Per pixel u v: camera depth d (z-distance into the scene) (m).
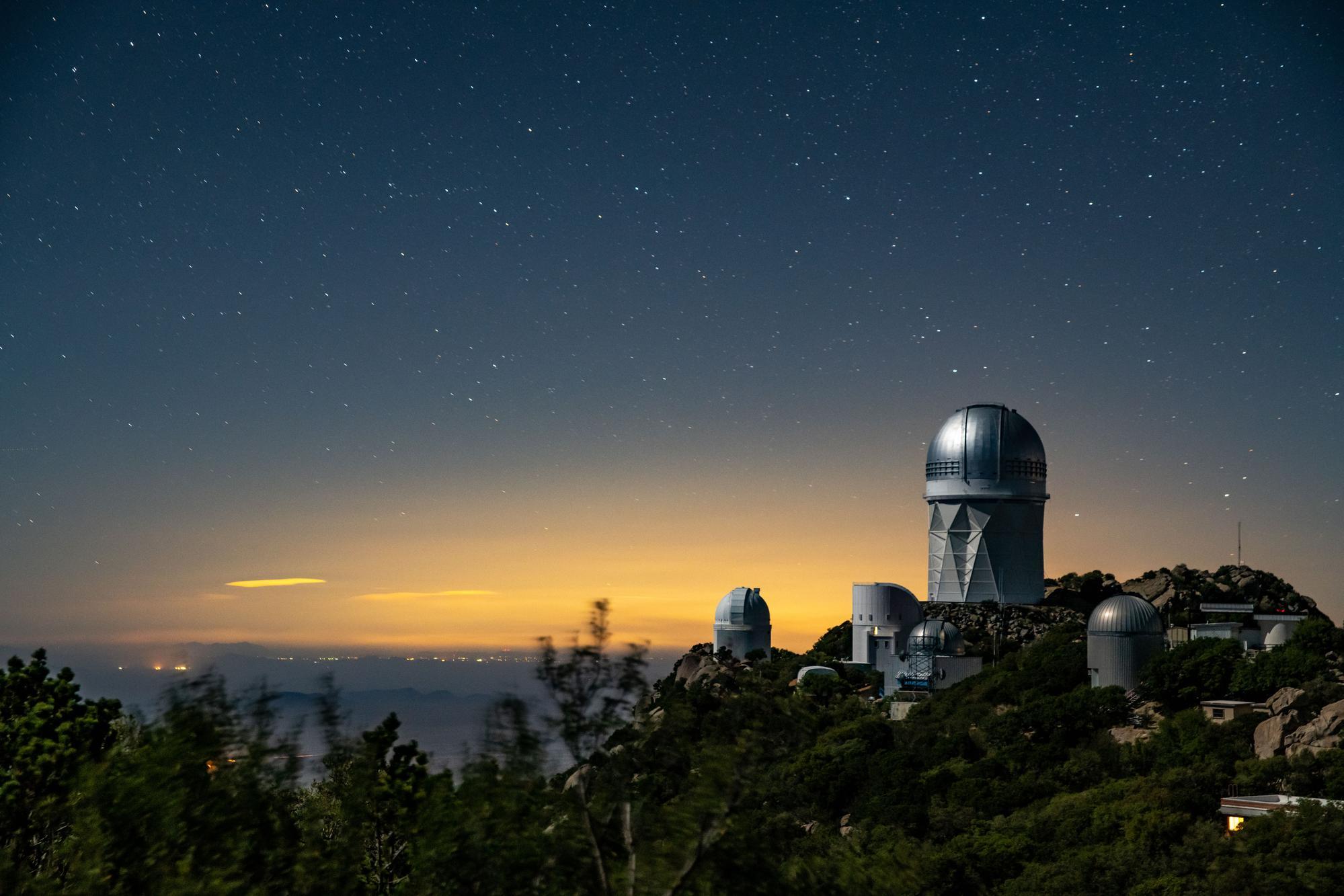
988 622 136.75
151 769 23.56
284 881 23.34
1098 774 77.44
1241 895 51.16
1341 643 92.69
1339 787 64.88
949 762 83.94
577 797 21.86
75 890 22.66
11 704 37.91
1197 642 97.06
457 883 22.56
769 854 22.03
